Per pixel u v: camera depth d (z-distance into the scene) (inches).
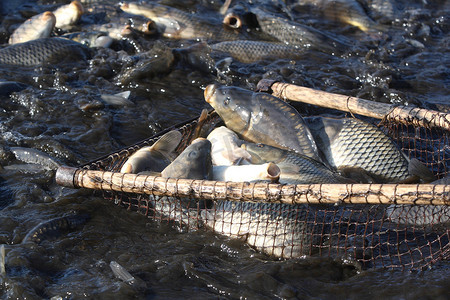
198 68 223.0
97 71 218.2
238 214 166.4
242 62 233.1
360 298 158.2
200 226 169.2
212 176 171.3
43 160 183.6
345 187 156.4
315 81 223.3
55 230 167.3
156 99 211.6
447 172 183.5
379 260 164.2
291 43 248.4
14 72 215.2
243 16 262.5
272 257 164.9
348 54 240.7
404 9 293.3
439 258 163.0
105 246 166.1
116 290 157.5
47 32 233.3
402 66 235.8
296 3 289.7
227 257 165.2
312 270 162.4
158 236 168.6
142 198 172.7
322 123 184.9
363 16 272.8
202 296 158.4
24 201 173.6
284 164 176.9
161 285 159.6
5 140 189.8
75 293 157.0
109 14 254.7
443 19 282.2
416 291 158.4
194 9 278.2
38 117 199.6
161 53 221.8
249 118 184.4
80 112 201.6
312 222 165.3
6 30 242.8
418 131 195.8
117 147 193.3
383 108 189.6
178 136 175.8
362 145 181.6
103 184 165.3
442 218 169.8
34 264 161.0
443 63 238.7
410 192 154.1
